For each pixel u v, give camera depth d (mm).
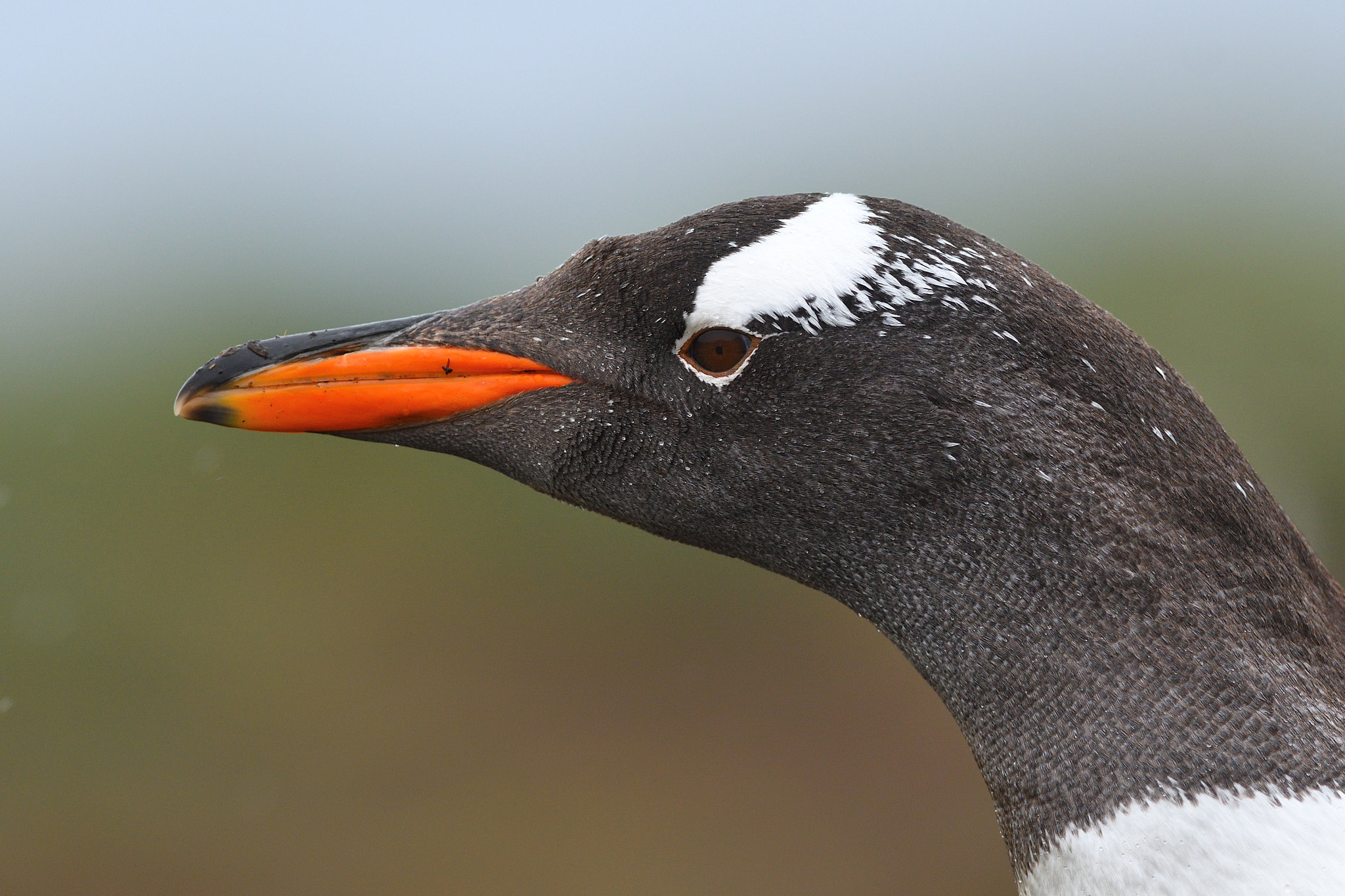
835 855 13438
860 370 5207
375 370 5926
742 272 5379
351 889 13219
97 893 13180
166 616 15539
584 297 5805
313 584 16156
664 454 5652
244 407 5941
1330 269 18156
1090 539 4910
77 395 17656
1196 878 4594
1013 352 5035
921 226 5262
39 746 14359
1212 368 17266
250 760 14188
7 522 16188
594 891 13062
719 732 15062
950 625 5215
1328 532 15117
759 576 16641
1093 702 4883
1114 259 20047
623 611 16312
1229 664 4781
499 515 17078
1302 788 4590
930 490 5148
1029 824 5059
